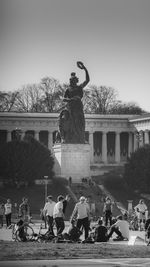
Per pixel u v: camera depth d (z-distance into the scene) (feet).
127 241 271.49
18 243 248.73
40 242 258.78
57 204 267.39
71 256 208.44
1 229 370.12
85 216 266.57
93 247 232.73
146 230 276.62
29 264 190.39
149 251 221.66
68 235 263.29
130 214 450.71
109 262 197.16
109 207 350.23
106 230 268.00
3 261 196.44
